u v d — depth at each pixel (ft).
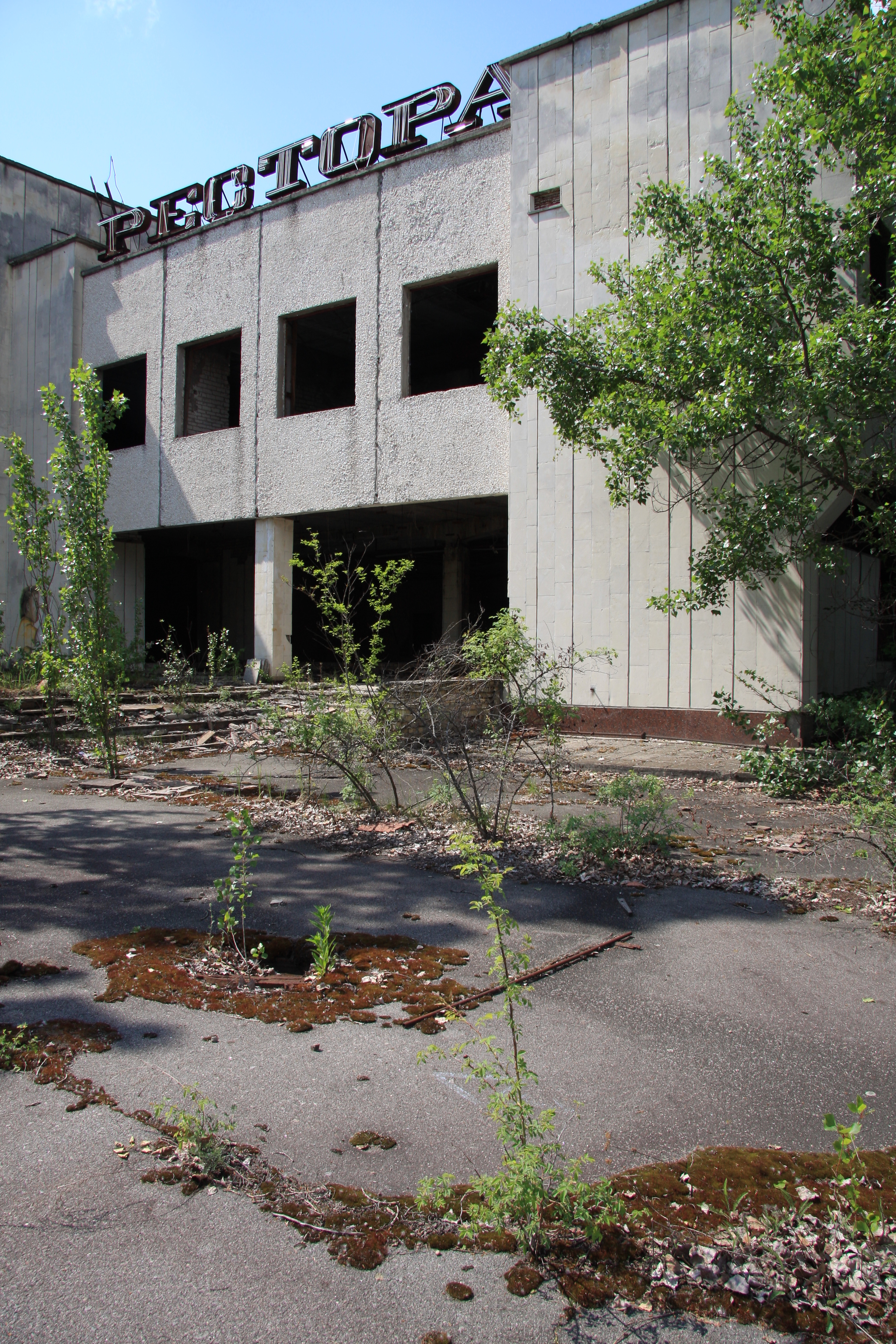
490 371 32.94
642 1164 8.50
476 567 67.46
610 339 32.27
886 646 48.73
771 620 34.12
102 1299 6.69
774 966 13.56
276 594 51.67
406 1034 11.11
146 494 57.36
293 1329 6.46
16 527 32.91
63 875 17.99
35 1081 9.75
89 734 36.52
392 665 28.91
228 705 43.98
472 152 43.16
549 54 39.96
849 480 27.48
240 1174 8.21
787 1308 6.77
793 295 28.53
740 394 25.98
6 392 65.92
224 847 20.38
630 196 37.83
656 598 31.48
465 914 15.78
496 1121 9.16
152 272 57.26
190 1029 11.12
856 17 26.55
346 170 48.26
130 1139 8.71
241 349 58.13
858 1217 7.68
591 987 12.69
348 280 47.73
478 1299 6.81
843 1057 10.73
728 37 35.32
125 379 65.67
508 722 22.67
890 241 27.73
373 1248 7.28
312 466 49.29
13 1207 7.69
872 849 20.85
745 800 27.35
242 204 53.01
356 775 24.17
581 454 38.83
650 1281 7.05
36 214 68.54
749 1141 8.95
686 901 16.83
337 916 15.61
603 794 21.22
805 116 26.78
